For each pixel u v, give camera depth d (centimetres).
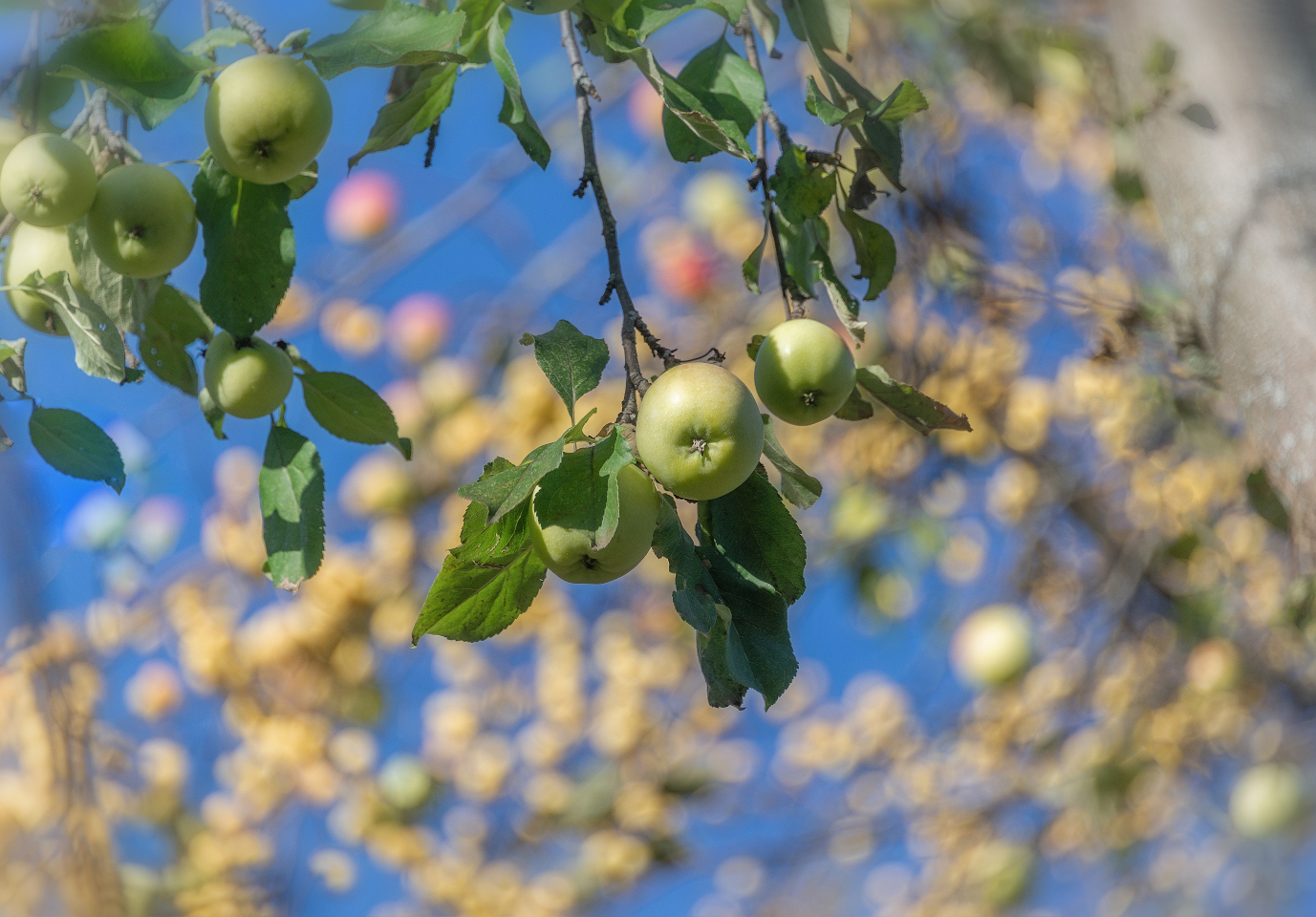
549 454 227
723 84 244
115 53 235
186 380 248
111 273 240
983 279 392
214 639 480
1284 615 275
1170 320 345
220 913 470
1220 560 434
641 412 230
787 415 237
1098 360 368
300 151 237
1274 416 245
